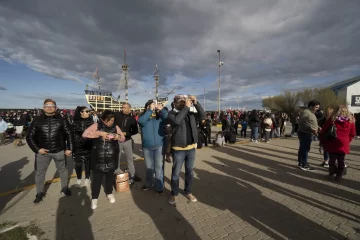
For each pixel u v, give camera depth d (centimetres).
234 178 446
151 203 334
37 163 337
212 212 301
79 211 310
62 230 260
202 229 258
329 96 3253
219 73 2577
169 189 395
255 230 253
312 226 260
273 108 4303
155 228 262
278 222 271
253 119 989
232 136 930
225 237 241
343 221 270
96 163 314
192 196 341
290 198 343
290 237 238
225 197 351
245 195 358
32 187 410
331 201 329
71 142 357
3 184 447
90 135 305
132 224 272
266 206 316
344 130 404
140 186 411
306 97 3550
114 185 414
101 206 326
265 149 785
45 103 326
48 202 342
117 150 330
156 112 362
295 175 461
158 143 361
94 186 316
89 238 243
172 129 321
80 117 399
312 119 474
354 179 431
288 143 945
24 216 296
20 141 1023
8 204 335
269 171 494
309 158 620
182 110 304
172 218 286
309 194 357
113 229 261
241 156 661
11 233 251
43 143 330
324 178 440
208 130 951
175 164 324
